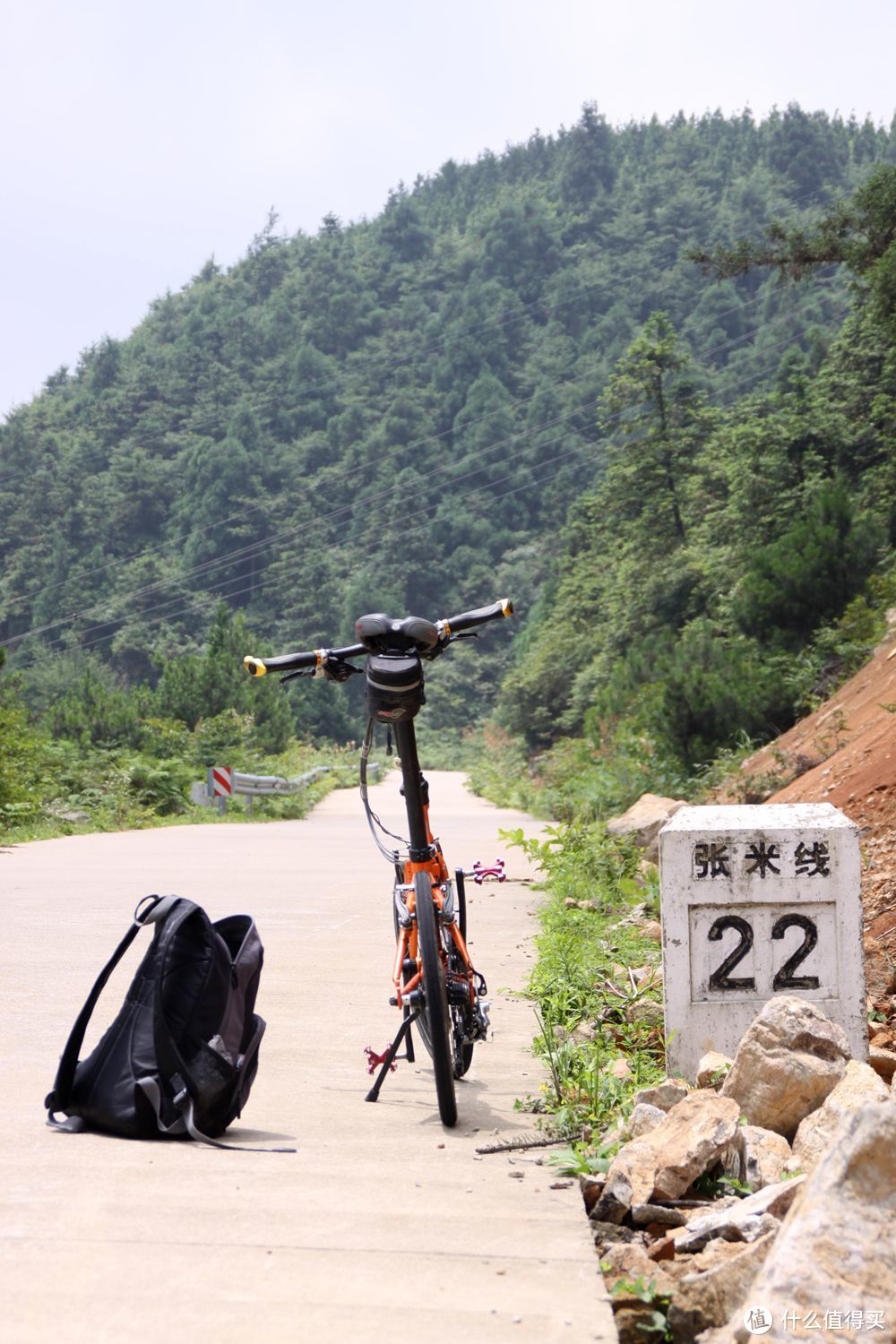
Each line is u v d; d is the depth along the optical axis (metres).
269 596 153.88
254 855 15.83
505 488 174.62
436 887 4.94
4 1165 3.98
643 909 9.72
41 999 6.73
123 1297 2.96
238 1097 4.46
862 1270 2.62
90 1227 3.42
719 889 4.86
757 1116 4.14
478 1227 3.46
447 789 51.25
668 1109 4.28
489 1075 5.37
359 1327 2.83
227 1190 3.77
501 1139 4.40
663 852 4.89
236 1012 4.51
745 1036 4.27
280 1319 2.86
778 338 177.25
